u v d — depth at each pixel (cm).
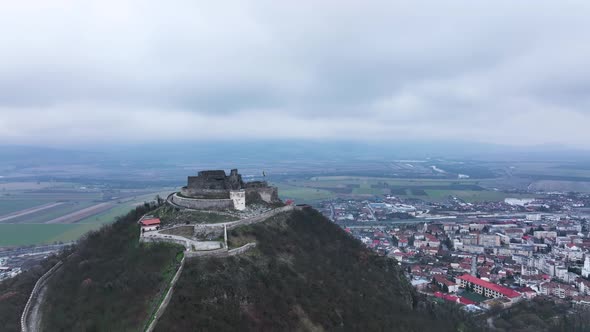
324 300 12481
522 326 18800
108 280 11638
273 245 14400
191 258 11538
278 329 10162
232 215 16275
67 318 10381
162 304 9531
